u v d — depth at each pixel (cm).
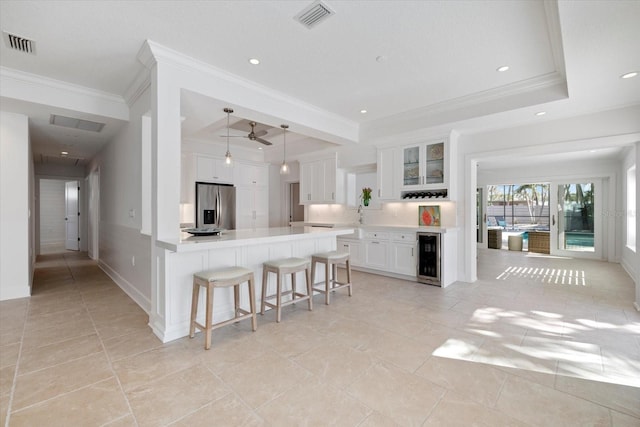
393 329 282
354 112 448
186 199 596
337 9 218
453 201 464
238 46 268
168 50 269
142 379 199
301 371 209
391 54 281
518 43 261
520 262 650
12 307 341
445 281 434
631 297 383
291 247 367
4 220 369
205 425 157
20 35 247
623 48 219
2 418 161
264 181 718
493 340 258
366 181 589
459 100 389
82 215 796
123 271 420
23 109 345
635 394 182
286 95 379
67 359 224
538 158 640
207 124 404
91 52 275
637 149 335
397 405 173
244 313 287
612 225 639
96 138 477
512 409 169
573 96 310
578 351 238
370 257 521
